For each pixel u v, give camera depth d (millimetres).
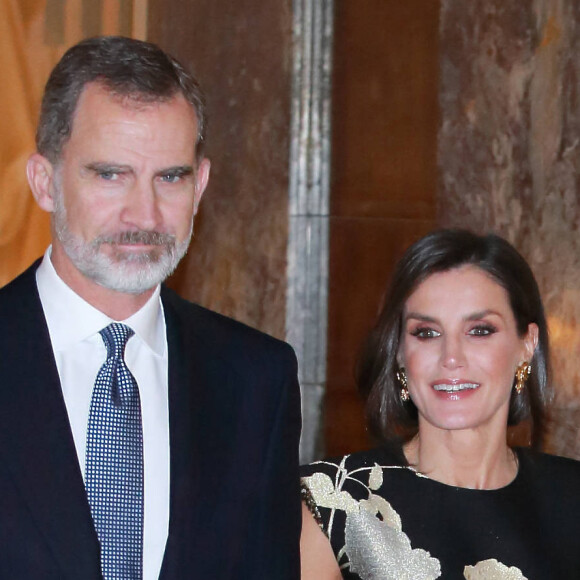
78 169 3453
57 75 3545
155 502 3582
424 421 4512
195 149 3621
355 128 9219
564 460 4707
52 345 3613
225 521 3656
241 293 9016
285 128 9094
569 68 8906
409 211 9469
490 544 4422
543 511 4535
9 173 8133
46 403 3510
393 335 4527
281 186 9094
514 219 9195
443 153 9516
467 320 4367
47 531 3383
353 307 9258
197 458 3660
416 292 4426
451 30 9469
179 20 8680
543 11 9062
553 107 9000
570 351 8812
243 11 8953
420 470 4504
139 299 3676
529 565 4426
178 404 3709
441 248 4422
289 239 9102
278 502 3787
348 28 9172
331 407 9156
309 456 9086
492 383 4379
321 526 4395
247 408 3822
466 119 9422
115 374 3627
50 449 3463
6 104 8133
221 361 3865
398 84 9391
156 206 3471
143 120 3434
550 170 9008
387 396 4586
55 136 3510
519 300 4445
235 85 8938
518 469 4613
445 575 4359
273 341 3990
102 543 3463
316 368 9117
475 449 4488
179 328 3863
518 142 9180
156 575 3523
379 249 9352
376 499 4430
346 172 9203
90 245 3467
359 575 4371
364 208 9289
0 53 8125
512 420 4711
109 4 8414
